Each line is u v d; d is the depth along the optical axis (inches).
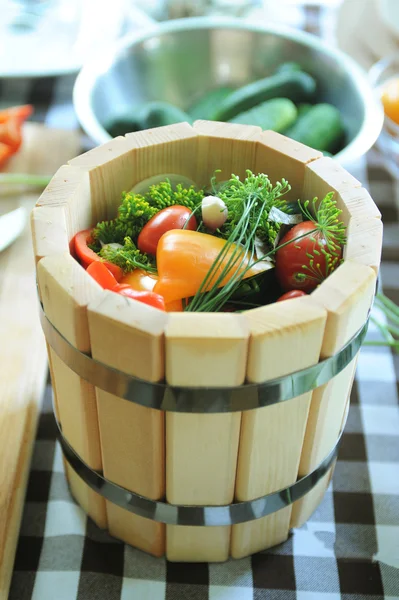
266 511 27.7
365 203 25.0
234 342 20.8
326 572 29.8
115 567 29.8
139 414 23.6
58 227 24.2
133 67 45.4
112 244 27.0
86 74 42.4
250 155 28.2
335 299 22.0
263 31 46.1
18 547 30.2
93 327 21.8
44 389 35.9
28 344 34.9
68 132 47.1
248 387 22.2
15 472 30.0
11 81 52.5
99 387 23.5
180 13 55.4
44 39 50.7
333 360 23.1
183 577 29.6
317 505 31.9
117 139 27.7
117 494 27.7
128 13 55.4
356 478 32.9
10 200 42.4
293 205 27.6
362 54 52.6
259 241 26.4
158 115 40.9
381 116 39.8
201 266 24.7
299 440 25.5
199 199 28.1
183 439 24.1
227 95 46.5
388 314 37.5
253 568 30.0
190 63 47.4
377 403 35.7
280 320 21.2
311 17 58.0
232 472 25.6
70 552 30.2
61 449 30.5
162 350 21.4
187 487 26.1
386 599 28.9
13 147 44.4
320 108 42.8
